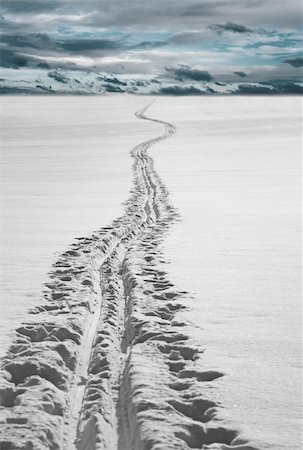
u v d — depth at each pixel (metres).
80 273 7.16
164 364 4.27
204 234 9.48
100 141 33.84
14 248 8.66
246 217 10.95
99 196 14.61
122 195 14.73
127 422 3.53
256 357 4.34
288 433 3.21
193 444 3.21
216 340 4.72
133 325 5.16
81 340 4.96
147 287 6.33
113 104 99.62
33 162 23.92
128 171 20.12
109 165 22.14
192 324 5.12
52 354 4.47
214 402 3.60
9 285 6.60
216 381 3.92
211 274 6.89
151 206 13.41
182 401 3.66
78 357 4.59
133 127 45.00
